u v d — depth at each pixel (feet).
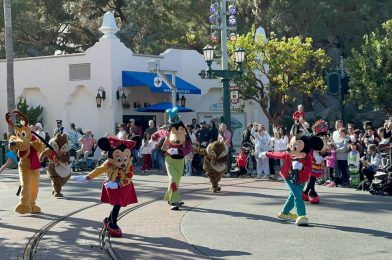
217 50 98.02
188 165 65.05
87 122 89.25
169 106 86.28
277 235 31.22
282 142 59.21
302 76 92.38
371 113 126.52
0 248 29.45
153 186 54.24
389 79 91.76
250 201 43.47
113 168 31.76
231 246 28.84
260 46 89.86
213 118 96.22
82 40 140.46
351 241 29.43
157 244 29.60
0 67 94.53
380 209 39.06
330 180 53.26
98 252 28.22
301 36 115.24
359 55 94.89
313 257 26.27
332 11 116.16
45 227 34.65
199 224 34.68
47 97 91.91
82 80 88.94
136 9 127.54
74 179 31.89
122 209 40.40
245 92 89.92
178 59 94.84
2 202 45.16
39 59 92.43
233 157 71.97
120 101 87.20
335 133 53.83
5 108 94.53
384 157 49.32
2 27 121.19
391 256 26.21
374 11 128.77
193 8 121.49
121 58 87.81
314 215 37.01
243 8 124.98
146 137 71.00
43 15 132.57
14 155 40.70
